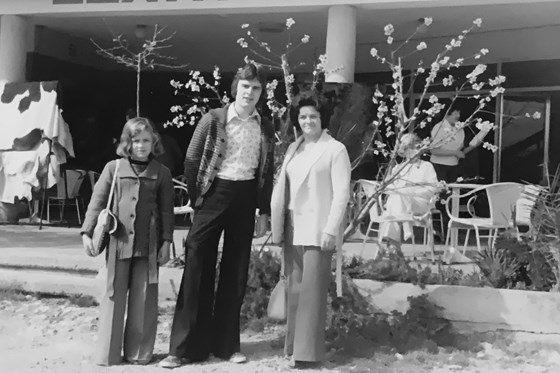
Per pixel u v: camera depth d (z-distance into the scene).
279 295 4.90
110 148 14.93
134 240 4.43
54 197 10.59
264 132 4.56
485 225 6.75
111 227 4.39
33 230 9.68
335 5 9.20
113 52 13.98
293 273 4.54
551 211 5.79
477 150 11.48
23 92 10.24
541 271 5.49
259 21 11.27
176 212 6.45
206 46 13.42
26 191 10.12
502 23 10.68
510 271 5.62
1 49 10.76
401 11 10.02
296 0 9.35
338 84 8.82
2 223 10.52
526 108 11.28
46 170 10.02
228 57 14.24
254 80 4.44
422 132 11.98
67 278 6.48
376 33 11.55
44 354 4.73
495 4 9.09
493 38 11.30
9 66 10.73
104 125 15.01
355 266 5.93
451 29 11.10
